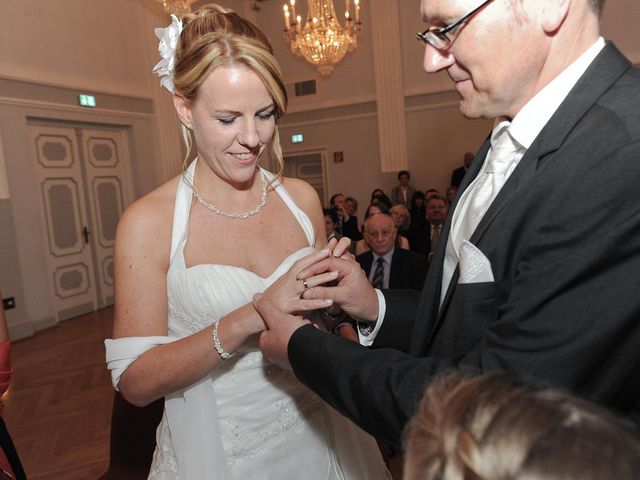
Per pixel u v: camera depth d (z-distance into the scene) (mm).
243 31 1112
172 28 1181
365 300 1188
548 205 782
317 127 10664
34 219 6293
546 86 870
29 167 6258
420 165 9992
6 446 1679
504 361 714
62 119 6652
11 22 6098
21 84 6156
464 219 1059
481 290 855
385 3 9688
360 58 10180
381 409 814
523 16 805
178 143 8320
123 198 7695
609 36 8539
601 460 383
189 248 1271
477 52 841
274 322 1046
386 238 3348
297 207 1407
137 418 1871
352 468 1360
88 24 7062
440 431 472
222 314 1240
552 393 458
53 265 6602
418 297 1267
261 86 1100
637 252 662
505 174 969
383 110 10000
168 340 1188
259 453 1263
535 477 389
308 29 6863
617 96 795
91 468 3004
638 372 733
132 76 7738
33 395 4148
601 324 668
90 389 4207
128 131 7750
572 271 682
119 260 1208
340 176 10617
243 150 1161
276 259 1332
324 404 1354
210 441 1232
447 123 9750
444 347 926
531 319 708
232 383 1277
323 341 941
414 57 9781
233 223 1313
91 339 5711
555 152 817
